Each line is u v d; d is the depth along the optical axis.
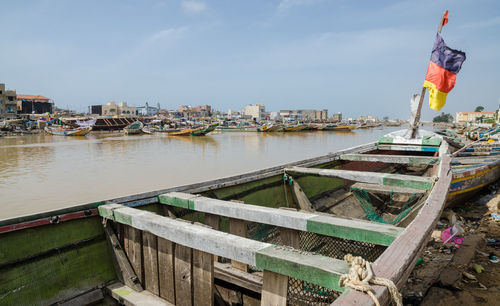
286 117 159.00
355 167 11.12
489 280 6.06
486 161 13.68
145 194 5.43
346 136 65.56
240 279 4.55
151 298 4.31
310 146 40.81
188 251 3.86
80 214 4.58
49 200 14.34
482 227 8.95
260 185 7.32
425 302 5.43
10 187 16.75
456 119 149.75
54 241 4.35
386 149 12.30
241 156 29.66
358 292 2.10
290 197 7.98
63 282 4.37
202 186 6.19
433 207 4.21
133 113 132.75
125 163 24.83
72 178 19.05
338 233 3.76
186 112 138.38
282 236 4.49
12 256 3.95
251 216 4.57
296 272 2.73
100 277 4.73
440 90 9.34
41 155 29.77
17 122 68.19
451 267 6.54
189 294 3.92
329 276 2.52
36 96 103.44
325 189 9.38
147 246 4.41
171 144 43.00
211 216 5.32
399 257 2.59
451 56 9.12
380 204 9.07
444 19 9.12
